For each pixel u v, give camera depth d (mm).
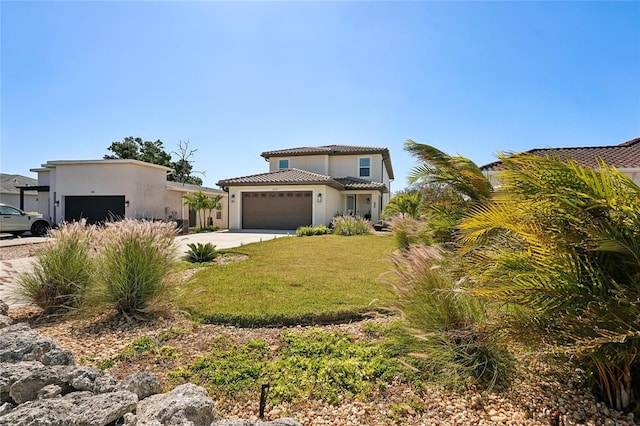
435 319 3225
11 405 2090
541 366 2945
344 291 5750
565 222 2434
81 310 4645
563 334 2285
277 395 2646
